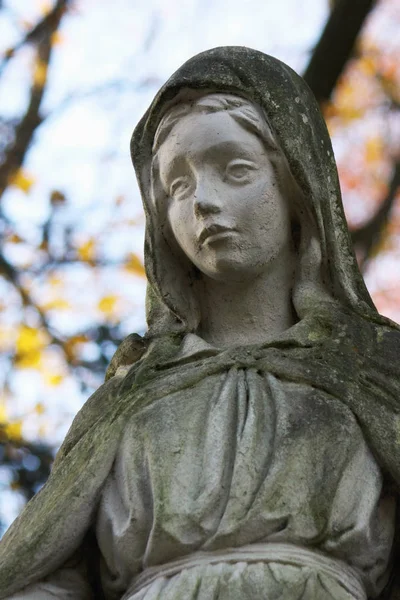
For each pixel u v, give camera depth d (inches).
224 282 169.5
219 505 147.8
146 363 164.7
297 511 146.9
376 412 154.3
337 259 168.6
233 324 171.0
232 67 169.5
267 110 167.8
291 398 154.4
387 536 152.0
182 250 172.1
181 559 147.2
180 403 156.3
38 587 154.0
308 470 149.2
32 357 392.8
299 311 167.3
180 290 172.4
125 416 157.2
